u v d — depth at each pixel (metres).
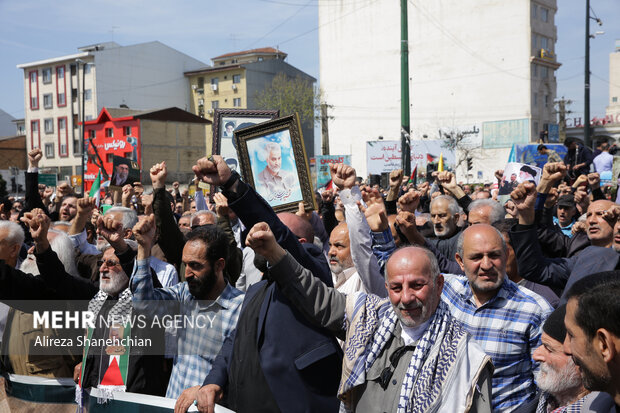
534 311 3.55
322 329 3.15
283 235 3.27
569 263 4.38
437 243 6.14
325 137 48.22
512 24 53.16
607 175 12.38
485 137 49.56
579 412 2.35
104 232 3.84
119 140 54.06
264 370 3.11
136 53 66.38
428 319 2.86
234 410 3.22
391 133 59.50
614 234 4.30
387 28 59.38
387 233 3.92
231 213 5.54
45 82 67.00
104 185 10.55
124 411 3.53
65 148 66.31
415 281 2.80
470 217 5.68
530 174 7.23
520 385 3.51
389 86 59.53
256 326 3.25
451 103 55.97
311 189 5.08
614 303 1.84
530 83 52.81
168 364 3.76
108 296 3.95
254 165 5.19
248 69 66.56
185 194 11.61
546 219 5.84
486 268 3.55
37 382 3.91
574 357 1.99
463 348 2.76
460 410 2.67
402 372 2.83
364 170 60.88
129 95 66.06
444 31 56.19
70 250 4.65
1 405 4.04
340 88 62.09
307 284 3.06
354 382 2.88
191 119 55.97
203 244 3.58
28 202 7.01
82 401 3.72
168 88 69.00
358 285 4.36
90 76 63.88
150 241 3.64
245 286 5.11
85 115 64.31
